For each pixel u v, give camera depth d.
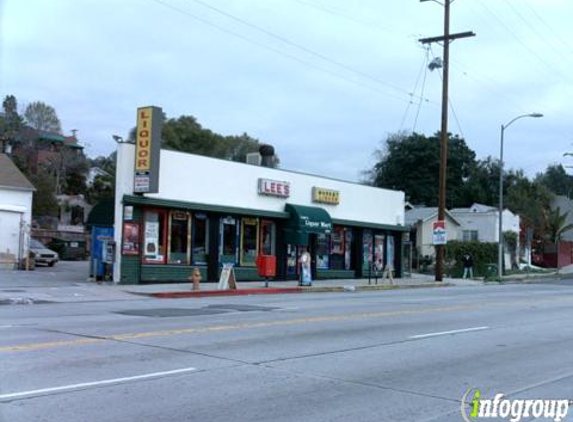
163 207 25.62
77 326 12.94
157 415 6.70
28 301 18.62
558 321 16.33
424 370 9.45
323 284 29.11
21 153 77.00
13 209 33.12
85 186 79.69
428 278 38.53
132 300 20.00
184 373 8.64
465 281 37.91
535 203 69.69
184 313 15.77
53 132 92.69
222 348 10.59
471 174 80.94
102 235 25.05
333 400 7.55
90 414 6.64
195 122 70.50
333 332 12.88
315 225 30.78
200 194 26.83
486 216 57.19
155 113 24.23
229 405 7.18
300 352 10.49
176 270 26.08
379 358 10.26
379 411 7.14
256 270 29.52
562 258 64.69
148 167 24.06
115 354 9.80
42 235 44.94
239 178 28.58
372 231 36.62
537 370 9.70
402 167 76.88
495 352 11.18
